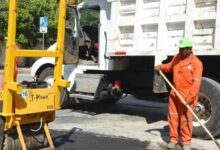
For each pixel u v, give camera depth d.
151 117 12.49
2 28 25.72
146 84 12.16
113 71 12.50
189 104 9.02
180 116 9.20
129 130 10.68
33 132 8.56
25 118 8.32
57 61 8.72
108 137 10.02
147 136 10.05
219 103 9.66
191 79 9.03
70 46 12.75
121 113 13.12
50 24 30.88
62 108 13.66
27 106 8.20
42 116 8.65
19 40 30.58
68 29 12.65
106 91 12.38
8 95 8.00
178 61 9.22
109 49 11.63
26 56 8.17
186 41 9.03
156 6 10.60
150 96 12.75
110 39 11.55
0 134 8.23
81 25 12.83
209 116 9.85
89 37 12.80
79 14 12.77
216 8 9.63
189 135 9.10
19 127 8.17
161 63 10.52
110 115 12.72
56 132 10.43
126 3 11.17
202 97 9.91
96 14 12.55
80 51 12.80
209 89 9.77
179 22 10.23
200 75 8.96
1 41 26.14
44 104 8.48
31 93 8.24
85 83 12.33
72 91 12.71
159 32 10.52
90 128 10.84
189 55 9.11
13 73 8.03
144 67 12.10
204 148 9.16
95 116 12.52
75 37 12.73
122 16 11.26
